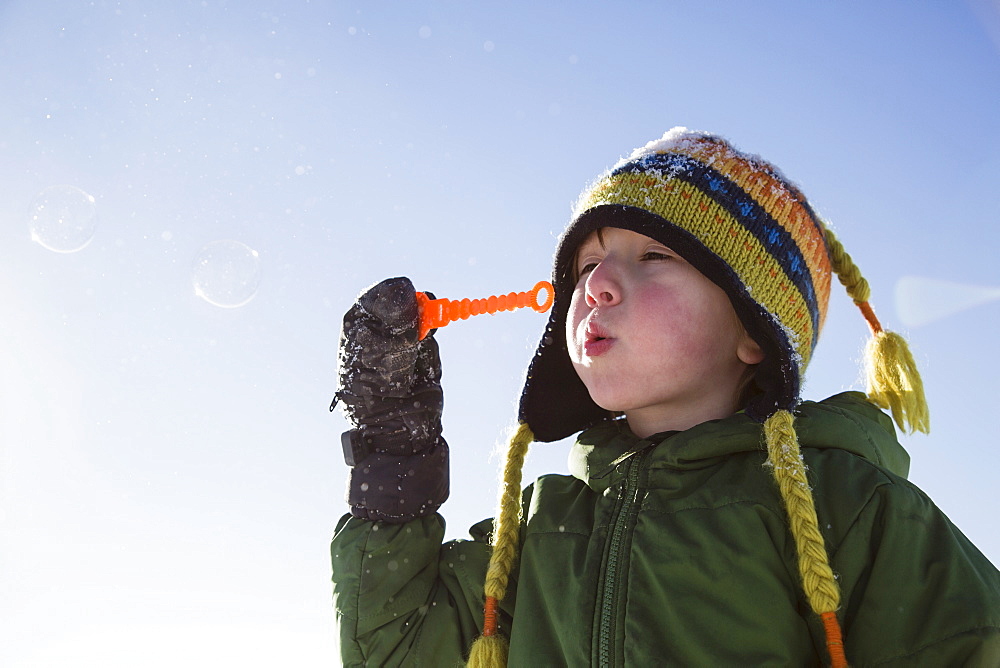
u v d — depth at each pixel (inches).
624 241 58.1
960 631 42.7
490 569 56.1
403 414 58.1
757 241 56.1
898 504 47.6
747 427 53.1
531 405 65.2
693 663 46.0
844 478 49.8
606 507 54.2
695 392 56.7
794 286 57.2
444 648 56.4
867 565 46.4
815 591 44.7
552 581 53.2
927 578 45.1
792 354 53.4
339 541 58.5
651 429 58.3
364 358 57.6
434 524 58.6
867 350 67.2
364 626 55.3
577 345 57.6
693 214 55.9
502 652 53.3
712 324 56.0
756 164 59.4
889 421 61.3
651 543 50.3
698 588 48.1
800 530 46.2
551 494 58.9
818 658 46.9
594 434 60.8
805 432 53.8
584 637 49.6
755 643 46.1
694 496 51.4
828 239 67.4
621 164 60.5
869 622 44.8
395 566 56.4
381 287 57.2
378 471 57.6
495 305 59.1
